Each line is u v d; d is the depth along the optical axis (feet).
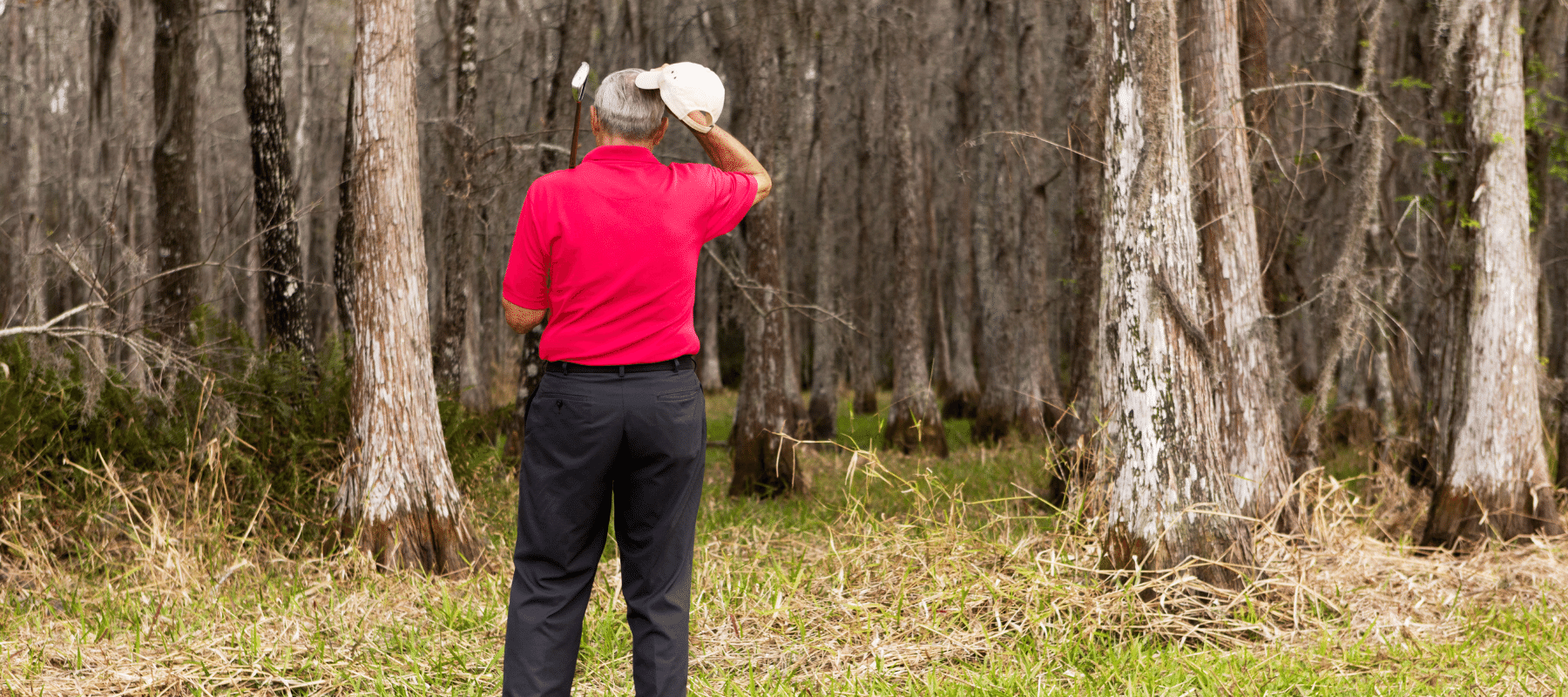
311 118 52.13
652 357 7.57
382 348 16.30
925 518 14.85
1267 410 17.60
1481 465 17.25
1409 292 30.71
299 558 16.87
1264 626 11.68
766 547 17.06
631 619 7.95
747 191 8.28
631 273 7.39
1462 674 10.36
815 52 38.68
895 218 42.65
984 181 46.85
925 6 43.29
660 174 7.70
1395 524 19.58
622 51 37.19
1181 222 13.10
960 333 57.26
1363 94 16.29
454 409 21.15
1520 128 17.49
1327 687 9.89
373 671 10.78
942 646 11.26
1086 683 10.09
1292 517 16.90
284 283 23.77
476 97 29.01
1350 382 37.32
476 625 12.38
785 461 27.02
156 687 10.34
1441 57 20.75
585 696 10.10
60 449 17.72
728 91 35.94
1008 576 13.06
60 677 10.59
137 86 44.98
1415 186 29.81
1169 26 12.87
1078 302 27.63
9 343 18.22
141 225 43.42
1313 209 29.19
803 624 12.09
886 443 41.39
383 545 15.96
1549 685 9.99
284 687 10.48
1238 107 17.61
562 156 28.58
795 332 63.52
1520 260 17.33
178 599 13.98
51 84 51.34
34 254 19.03
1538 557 15.49
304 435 19.10
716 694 10.03
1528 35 21.84
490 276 33.09
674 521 7.82
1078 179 28.30
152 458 18.26
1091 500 14.83
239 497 18.26
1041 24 43.50
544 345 7.71
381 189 16.35
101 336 17.70
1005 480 28.30
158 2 24.77
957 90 48.11
